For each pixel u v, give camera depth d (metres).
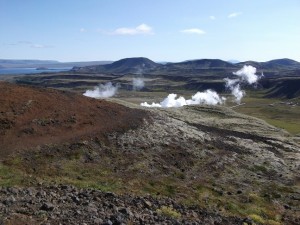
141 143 55.12
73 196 26.95
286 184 54.19
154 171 46.81
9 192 25.31
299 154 74.62
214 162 56.41
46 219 20.11
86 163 43.53
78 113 59.59
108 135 54.28
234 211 38.19
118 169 44.28
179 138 62.50
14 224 18.45
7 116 49.56
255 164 60.38
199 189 43.78
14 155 39.75
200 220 28.89
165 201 33.41
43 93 62.62
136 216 24.03
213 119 101.44
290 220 39.94
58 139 47.81
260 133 91.88
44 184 31.45
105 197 29.22
